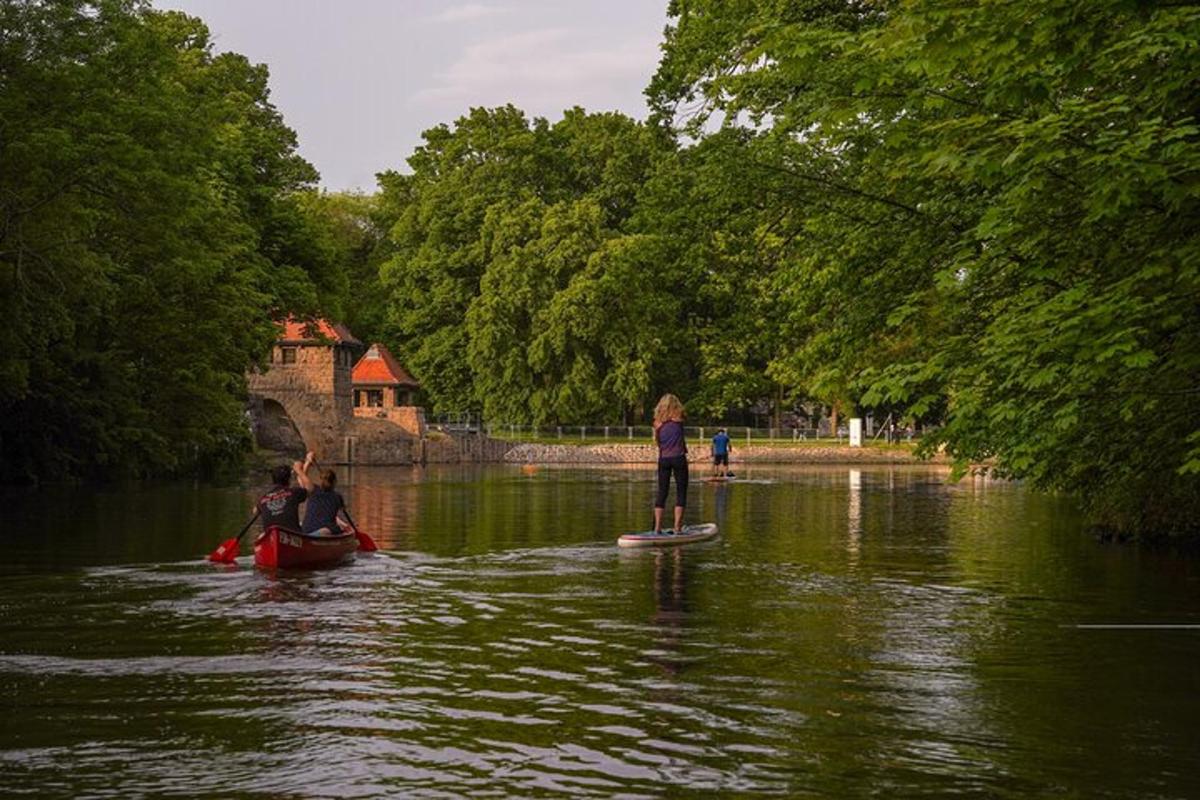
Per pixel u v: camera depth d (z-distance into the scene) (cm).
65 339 4128
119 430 4459
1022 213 1225
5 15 3023
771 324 2691
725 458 5203
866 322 1822
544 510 3059
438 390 9556
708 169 2131
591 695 895
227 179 5281
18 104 2980
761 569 1697
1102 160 1054
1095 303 1127
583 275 8425
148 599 1376
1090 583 1553
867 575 1631
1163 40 1059
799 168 2027
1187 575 1648
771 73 2095
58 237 3238
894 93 1380
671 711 846
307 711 844
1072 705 870
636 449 8700
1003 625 1219
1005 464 1357
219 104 4516
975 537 2255
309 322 5653
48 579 1544
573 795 659
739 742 766
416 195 10325
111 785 674
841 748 753
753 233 2409
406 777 691
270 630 1173
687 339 8606
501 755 736
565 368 8750
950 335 1586
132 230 3381
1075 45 1067
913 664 1017
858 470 6931
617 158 9462
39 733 785
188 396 4925
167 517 2644
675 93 2770
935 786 678
